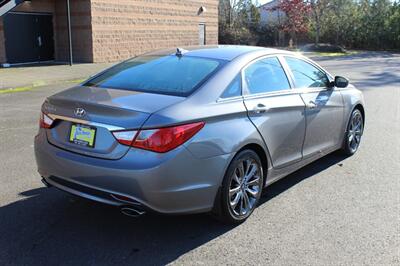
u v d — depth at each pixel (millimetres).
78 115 3945
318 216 4582
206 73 4340
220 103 4121
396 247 3965
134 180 3594
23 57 21297
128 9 24594
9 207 4648
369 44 42719
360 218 4551
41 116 4383
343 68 21594
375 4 43188
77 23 22547
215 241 4023
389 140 7746
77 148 3939
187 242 3998
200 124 3832
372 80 16656
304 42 43844
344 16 43281
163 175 3604
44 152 4188
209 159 3877
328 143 5938
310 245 3973
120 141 3676
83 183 3865
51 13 22516
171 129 3639
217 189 4004
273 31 44562
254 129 4340
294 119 4992
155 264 3625
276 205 4848
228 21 46594
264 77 4816
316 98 5500
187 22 30234
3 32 20062
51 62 22375
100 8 22688
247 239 4070
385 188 5406
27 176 5605
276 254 3809
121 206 3736
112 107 3766
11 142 7250
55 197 4930
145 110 3711
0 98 12148
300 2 39688
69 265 3584
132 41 25188
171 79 4332
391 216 4605
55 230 4172
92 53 22531
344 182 5602
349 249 3910
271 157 4680
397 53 36750
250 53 4859
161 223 4355
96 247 3879
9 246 3865
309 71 5668
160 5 27234
